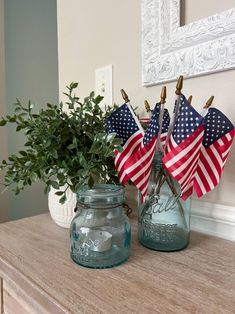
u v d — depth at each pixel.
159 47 0.74
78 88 1.02
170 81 0.73
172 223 0.60
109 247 0.53
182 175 0.52
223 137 0.57
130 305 0.40
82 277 0.48
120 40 0.85
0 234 0.68
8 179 0.63
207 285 0.45
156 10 0.74
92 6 0.93
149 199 0.61
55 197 0.72
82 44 0.98
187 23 0.69
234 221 0.63
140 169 0.55
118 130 0.59
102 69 0.91
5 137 1.57
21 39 1.80
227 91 0.64
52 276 0.48
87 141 0.65
